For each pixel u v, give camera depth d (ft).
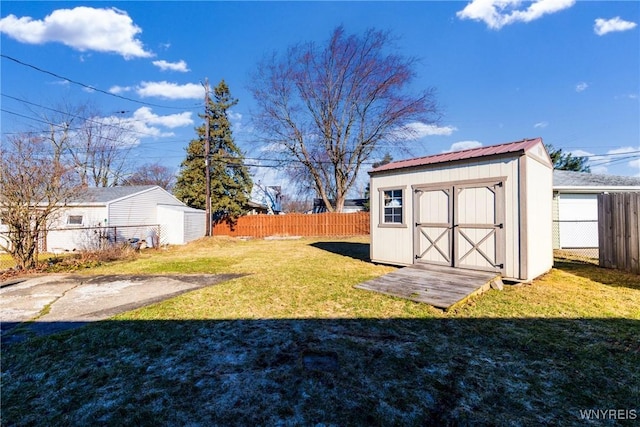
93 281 22.25
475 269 20.16
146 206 53.88
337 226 64.34
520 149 18.22
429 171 22.79
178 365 9.53
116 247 35.53
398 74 64.23
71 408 7.47
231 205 69.56
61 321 13.66
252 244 50.39
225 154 69.05
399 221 25.05
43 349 10.78
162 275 24.25
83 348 10.84
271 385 8.33
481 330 11.99
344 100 68.59
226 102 72.08
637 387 8.01
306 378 8.66
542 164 21.34
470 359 9.65
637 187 37.27
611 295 16.49
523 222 18.22
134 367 9.45
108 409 7.39
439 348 10.45
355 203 107.55
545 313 13.82
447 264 21.62
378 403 7.48
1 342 11.46
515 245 18.56
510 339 11.10
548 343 10.71
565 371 8.85
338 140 69.62
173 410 7.30
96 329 12.57
